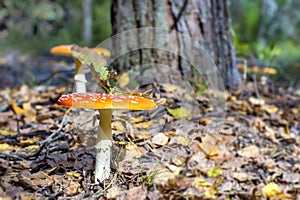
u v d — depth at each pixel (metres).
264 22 4.06
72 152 0.83
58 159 0.79
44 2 3.88
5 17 4.04
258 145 1.01
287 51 3.79
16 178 0.72
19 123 1.07
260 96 1.37
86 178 0.75
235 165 0.89
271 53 1.82
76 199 0.70
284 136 1.08
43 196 0.70
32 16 3.86
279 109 1.30
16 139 0.93
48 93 1.31
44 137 0.94
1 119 1.09
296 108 1.34
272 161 0.91
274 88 1.53
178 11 1.25
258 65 1.74
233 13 3.97
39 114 1.11
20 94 1.40
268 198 0.78
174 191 0.77
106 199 0.72
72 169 0.78
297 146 1.03
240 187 0.82
